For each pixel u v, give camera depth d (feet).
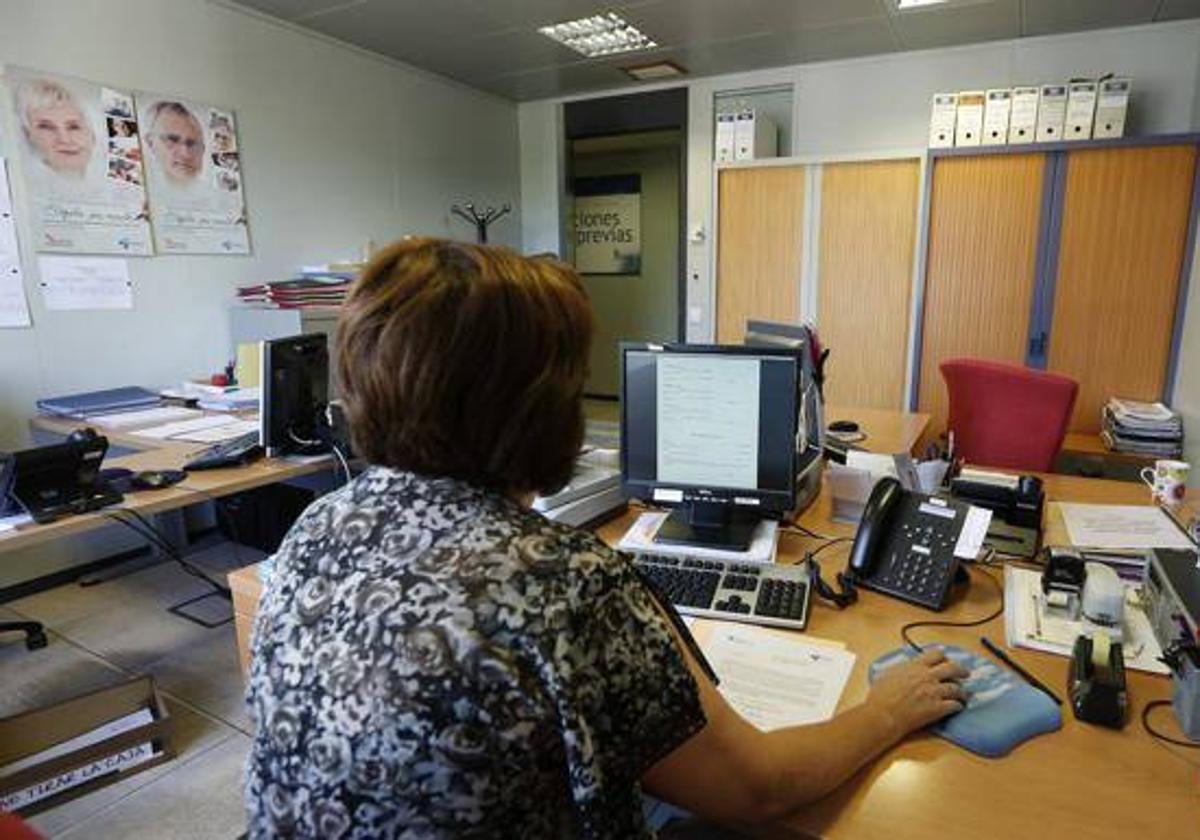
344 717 1.84
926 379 13.73
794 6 12.36
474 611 1.84
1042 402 8.79
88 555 10.65
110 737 6.37
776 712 3.22
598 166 22.26
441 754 1.77
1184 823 2.57
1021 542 4.99
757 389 4.81
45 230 9.78
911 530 4.51
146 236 10.89
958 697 3.18
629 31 13.64
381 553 2.00
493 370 2.07
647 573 4.41
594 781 1.78
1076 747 2.98
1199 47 12.85
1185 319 11.73
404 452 2.14
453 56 14.93
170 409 9.71
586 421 2.37
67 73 9.86
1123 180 11.95
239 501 11.43
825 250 14.23
